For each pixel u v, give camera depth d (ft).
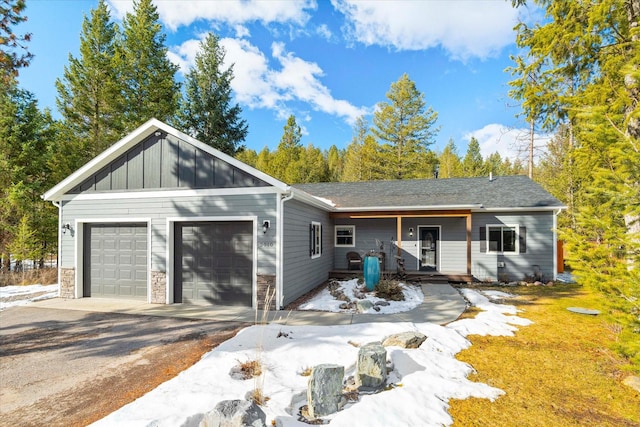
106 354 17.35
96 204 31.35
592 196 15.38
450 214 39.99
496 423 11.16
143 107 66.39
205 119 84.38
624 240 13.26
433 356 16.29
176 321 23.56
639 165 12.57
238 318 24.23
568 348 18.24
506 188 47.47
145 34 66.90
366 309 25.82
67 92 65.21
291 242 29.66
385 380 13.79
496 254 42.98
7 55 31.19
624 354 13.84
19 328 22.03
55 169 50.80
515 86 29.50
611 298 13.84
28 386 13.79
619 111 17.17
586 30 22.40
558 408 12.23
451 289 35.40
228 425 9.15
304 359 16.07
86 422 11.04
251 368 14.82
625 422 11.39
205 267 28.96
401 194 49.44
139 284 30.37
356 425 10.37
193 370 14.60
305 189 57.26
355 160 113.80
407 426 10.50
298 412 11.51
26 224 46.47
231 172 28.12
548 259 41.63
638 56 15.01
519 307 27.76
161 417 10.51
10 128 49.03
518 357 17.01
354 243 47.50
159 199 29.63
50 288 38.50
